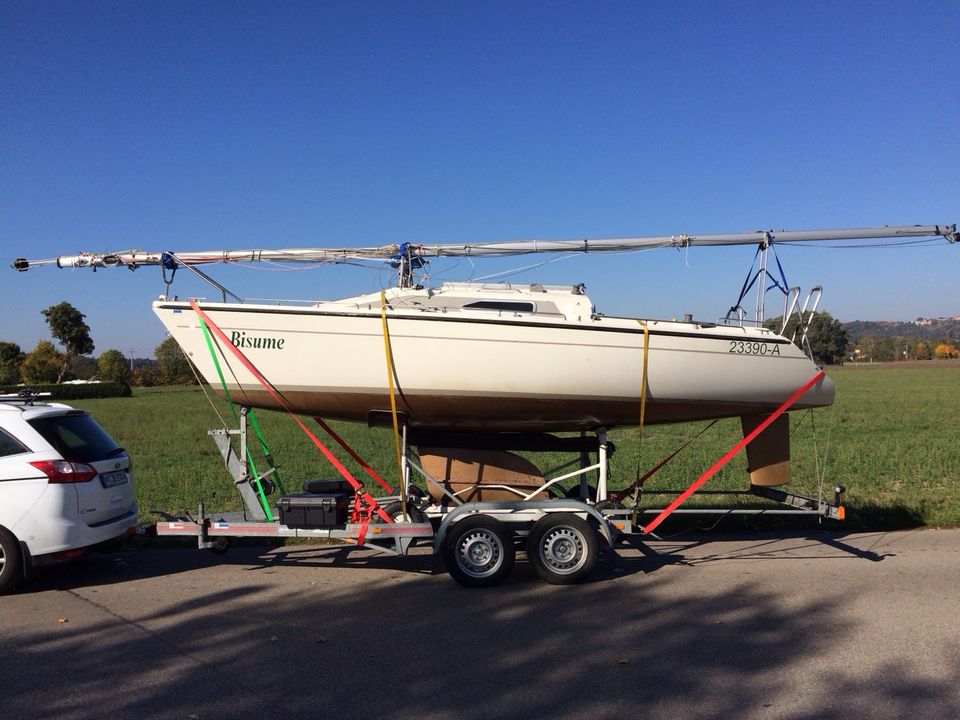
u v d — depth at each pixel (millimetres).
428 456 8195
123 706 4344
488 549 7055
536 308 7781
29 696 4496
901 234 8062
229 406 8047
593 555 7055
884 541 8906
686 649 5234
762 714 4191
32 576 7004
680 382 7883
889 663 4938
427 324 7512
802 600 6422
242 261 8211
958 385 52500
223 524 7430
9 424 6840
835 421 25625
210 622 5945
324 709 4293
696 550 8555
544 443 8375
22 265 8242
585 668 4895
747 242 8211
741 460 15352
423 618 6039
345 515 7547
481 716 4191
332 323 7555
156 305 7672
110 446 7645
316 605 6434
